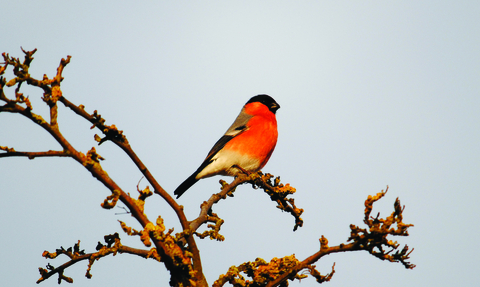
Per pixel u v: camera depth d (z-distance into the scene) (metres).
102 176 6.94
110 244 7.95
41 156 6.58
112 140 7.20
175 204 7.49
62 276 8.16
